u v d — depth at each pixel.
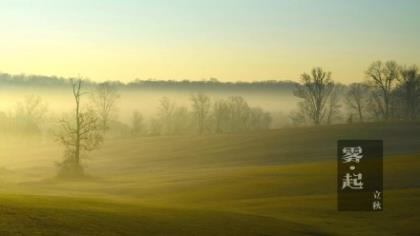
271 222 30.23
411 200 42.03
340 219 36.19
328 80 162.25
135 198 59.25
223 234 24.83
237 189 59.25
